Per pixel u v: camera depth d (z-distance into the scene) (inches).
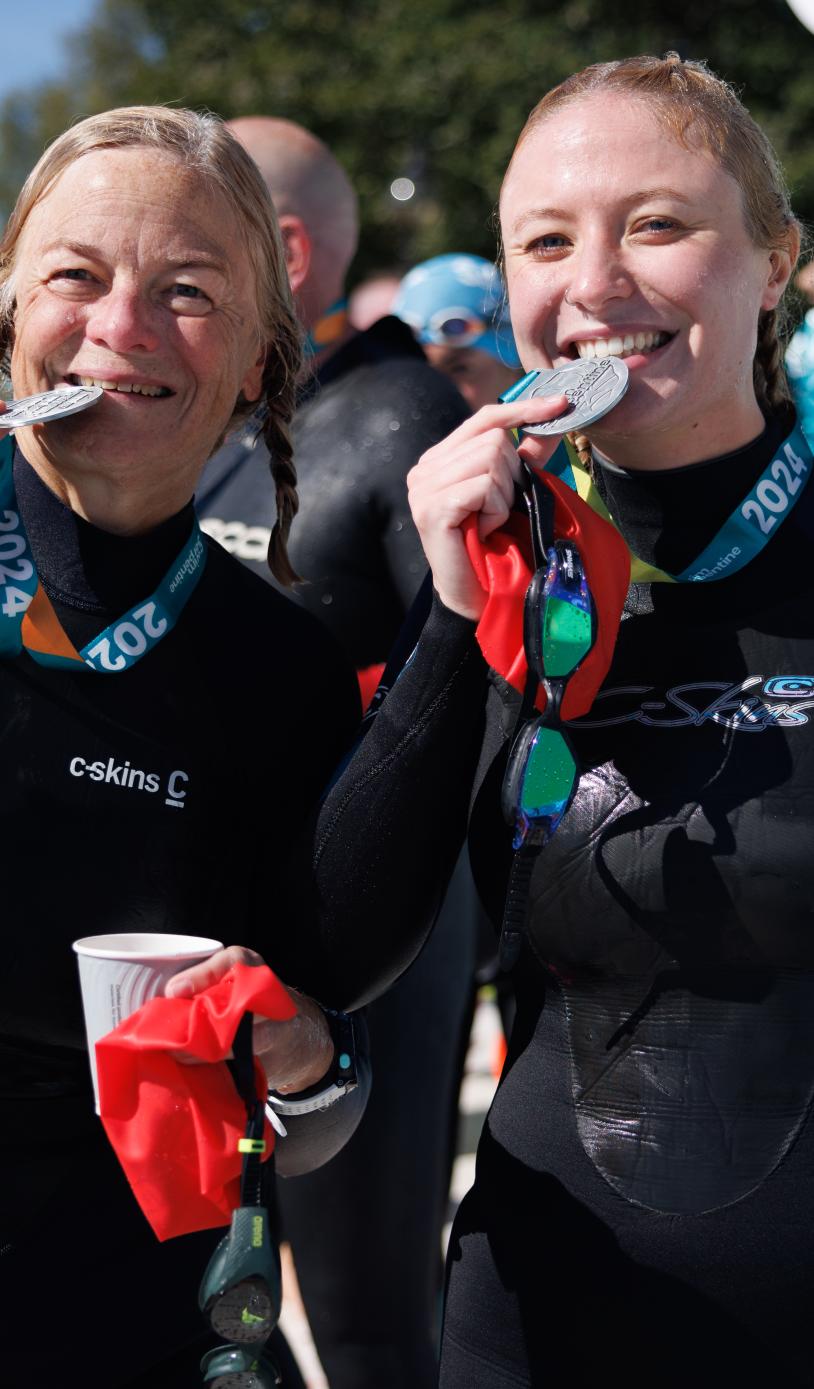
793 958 65.2
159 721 73.8
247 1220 60.7
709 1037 65.9
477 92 585.0
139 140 73.9
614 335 70.2
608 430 70.6
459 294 181.2
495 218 89.4
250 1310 60.1
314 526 116.3
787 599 70.0
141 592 75.4
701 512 72.3
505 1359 68.7
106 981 62.2
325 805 74.4
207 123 76.7
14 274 76.0
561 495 68.9
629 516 74.5
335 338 127.5
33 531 74.5
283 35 629.6
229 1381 60.9
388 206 605.6
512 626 67.1
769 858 64.8
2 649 71.3
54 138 77.4
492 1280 69.6
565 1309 66.9
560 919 68.9
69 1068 71.1
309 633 81.2
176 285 72.7
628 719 69.7
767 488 71.6
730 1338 64.3
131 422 72.1
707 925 65.6
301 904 74.3
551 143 71.6
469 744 73.4
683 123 69.9
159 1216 61.6
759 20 580.7
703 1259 64.6
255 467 121.3
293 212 126.6
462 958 118.3
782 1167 64.6
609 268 69.6
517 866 66.5
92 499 73.7
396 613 117.3
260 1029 67.9
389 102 593.9
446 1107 115.1
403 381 119.4
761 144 72.8
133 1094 61.7
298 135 131.2
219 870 75.3
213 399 74.7
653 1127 66.4
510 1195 70.0
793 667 68.2
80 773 71.3
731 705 68.1
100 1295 70.4
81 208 72.2
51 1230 70.0
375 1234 110.1
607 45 579.8
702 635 70.1
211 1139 61.7
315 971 74.8
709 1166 65.2
